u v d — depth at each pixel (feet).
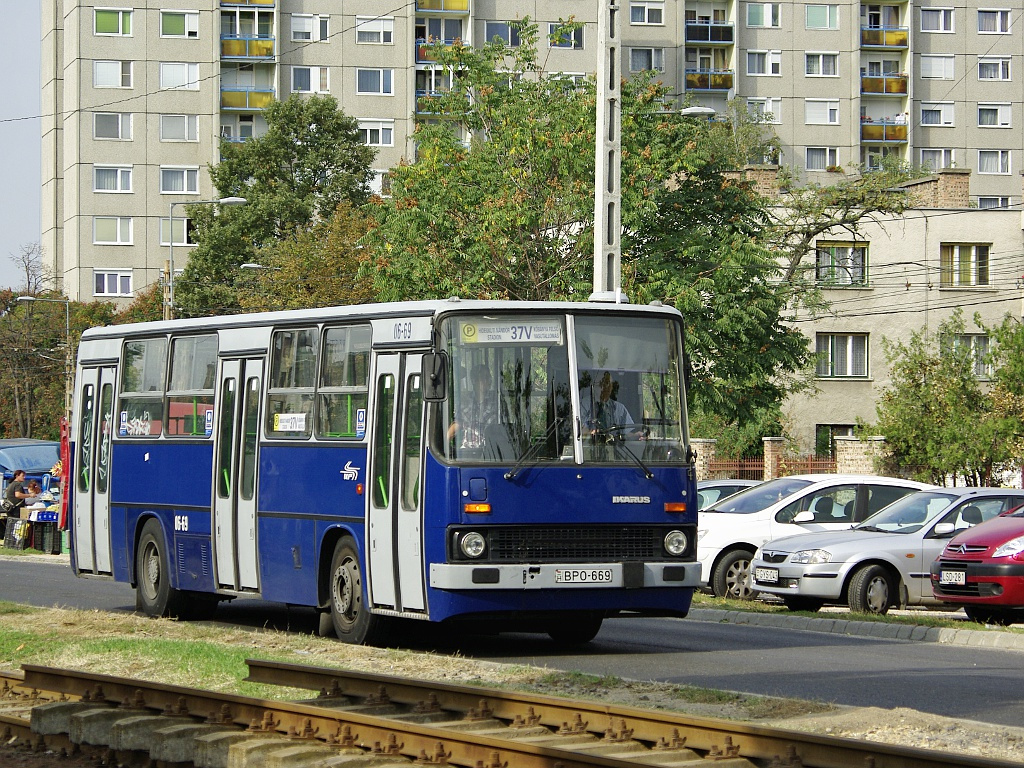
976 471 271.90
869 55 634.02
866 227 404.77
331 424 102.58
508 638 111.65
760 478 291.38
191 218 509.76
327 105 520.01
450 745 57.26
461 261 239.71
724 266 247.91
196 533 117.50
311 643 97.60
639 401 95.66
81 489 136.15
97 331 136.05
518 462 91.50
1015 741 62.28
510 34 599.57
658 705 71.00
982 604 121.90
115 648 94.79
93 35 581.53
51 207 638.53
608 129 162.81
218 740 59.36
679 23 613.52
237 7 586.86
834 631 121.39
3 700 75.51
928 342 294.66
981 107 638.12
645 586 93.09
